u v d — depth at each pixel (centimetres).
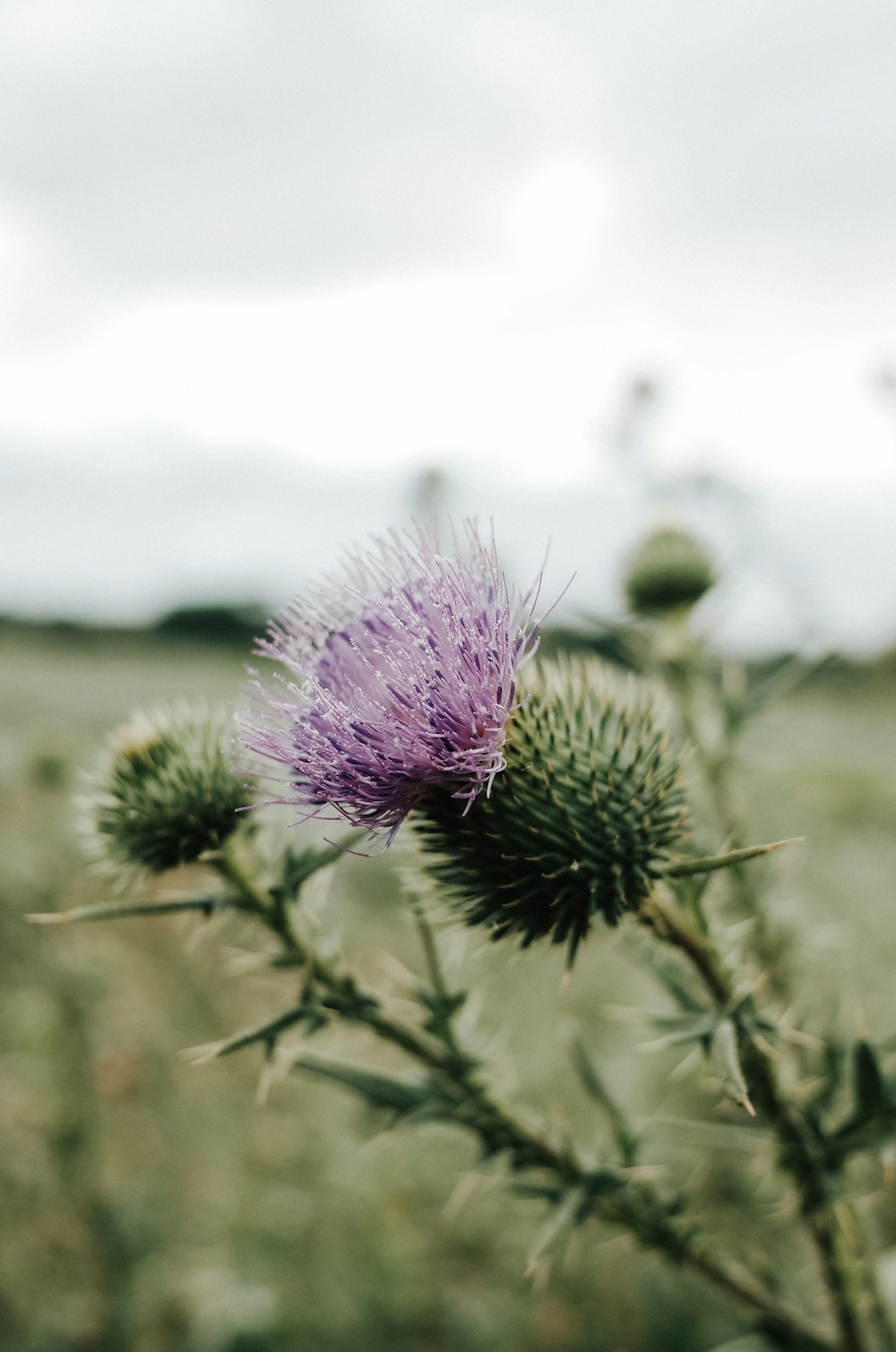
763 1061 246
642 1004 370
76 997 530
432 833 290
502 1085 285
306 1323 486
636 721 296
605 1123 296
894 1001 531
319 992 276
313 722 275
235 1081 664
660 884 273
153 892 589
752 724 365
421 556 291
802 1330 264
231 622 3334
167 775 302
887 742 1059
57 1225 506
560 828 263
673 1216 269
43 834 638
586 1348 470
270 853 293
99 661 2825
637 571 457
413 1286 509
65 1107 504
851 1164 288
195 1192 555
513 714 282
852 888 705
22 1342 454
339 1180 566
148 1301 473
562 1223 253
